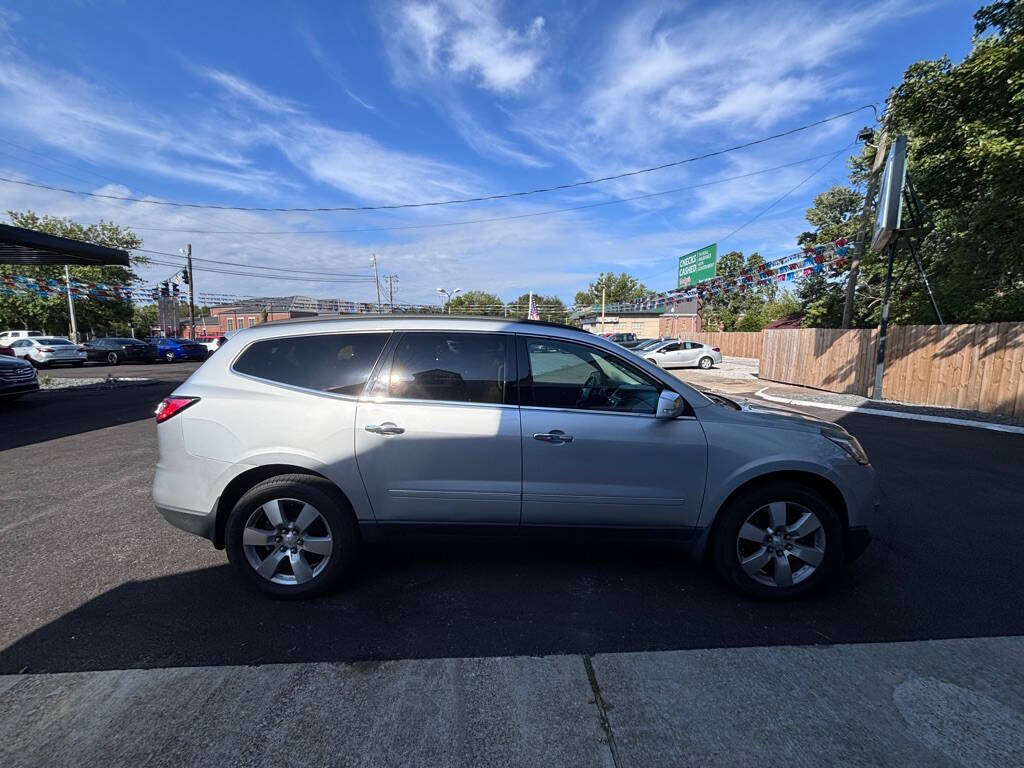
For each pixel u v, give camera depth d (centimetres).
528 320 337
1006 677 239
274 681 232
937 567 355
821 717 213
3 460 638
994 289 1461
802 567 314
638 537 316
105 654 251
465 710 215
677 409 307
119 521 432
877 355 1222
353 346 322
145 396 1298
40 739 198
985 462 646
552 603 305
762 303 5541
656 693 227
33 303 3391
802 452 309
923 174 1328
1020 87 1016
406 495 309
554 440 305
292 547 310
